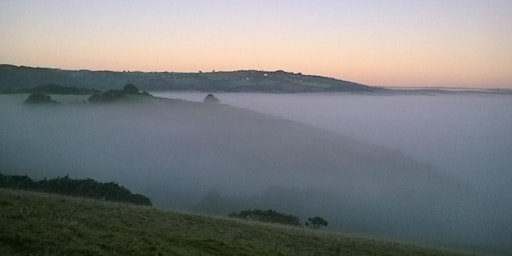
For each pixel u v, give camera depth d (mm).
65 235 11820
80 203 18422
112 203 22156
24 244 10531
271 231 20016
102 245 11734
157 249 12352
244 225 20734
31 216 13359
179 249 13016
